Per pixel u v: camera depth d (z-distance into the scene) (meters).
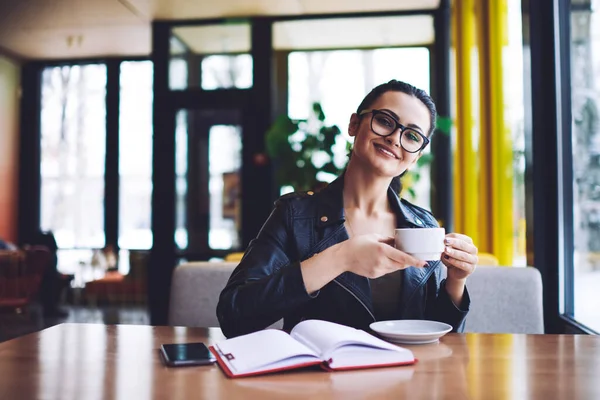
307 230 1.30
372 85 5.29
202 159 5.41
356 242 1.05
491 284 1.75
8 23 5.50
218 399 0.72
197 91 5.34
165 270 5.31
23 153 6.94
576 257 2.08
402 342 1.05
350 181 1.35
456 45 3.76
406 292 1.30
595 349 1.02
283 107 5.40
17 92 6.88
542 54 2.14
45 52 6.52
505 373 0.85
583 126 1.97
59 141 6.89
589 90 1.91
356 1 4.84
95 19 5.39
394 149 1.24
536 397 0.74
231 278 1.21
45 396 0.74
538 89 2.14
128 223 6.68
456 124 3.71
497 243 3.01
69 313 5.69
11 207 6.83
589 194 1.92
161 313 5.26
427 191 5.04
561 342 1.08
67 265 6.76
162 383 0.79
